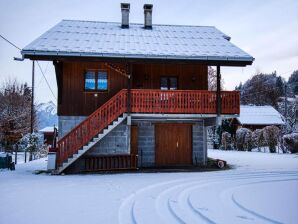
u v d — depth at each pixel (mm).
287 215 6848
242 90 89438
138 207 7699
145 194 9375
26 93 41281
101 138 14688
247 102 82438
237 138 34188
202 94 15414
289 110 43438
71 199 8602
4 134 30297
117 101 14891
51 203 8102
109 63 16359
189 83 17266
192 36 18953
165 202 8305
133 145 16891
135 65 16922
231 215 6879
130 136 16750
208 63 15234
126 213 7105
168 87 17234
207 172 14805
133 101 14938
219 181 12023
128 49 15211
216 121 15422
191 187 10633
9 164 16547
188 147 17516
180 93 15250
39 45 14805
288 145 27203
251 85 84812
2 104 35688
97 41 16406
